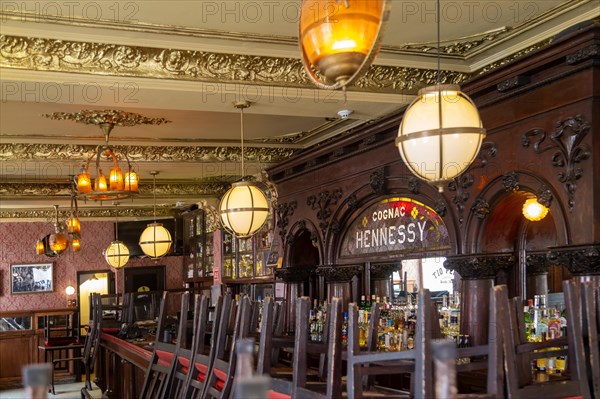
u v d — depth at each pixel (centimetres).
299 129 971
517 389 313
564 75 502
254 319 568
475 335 605
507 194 576
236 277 1420
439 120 450
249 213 786
